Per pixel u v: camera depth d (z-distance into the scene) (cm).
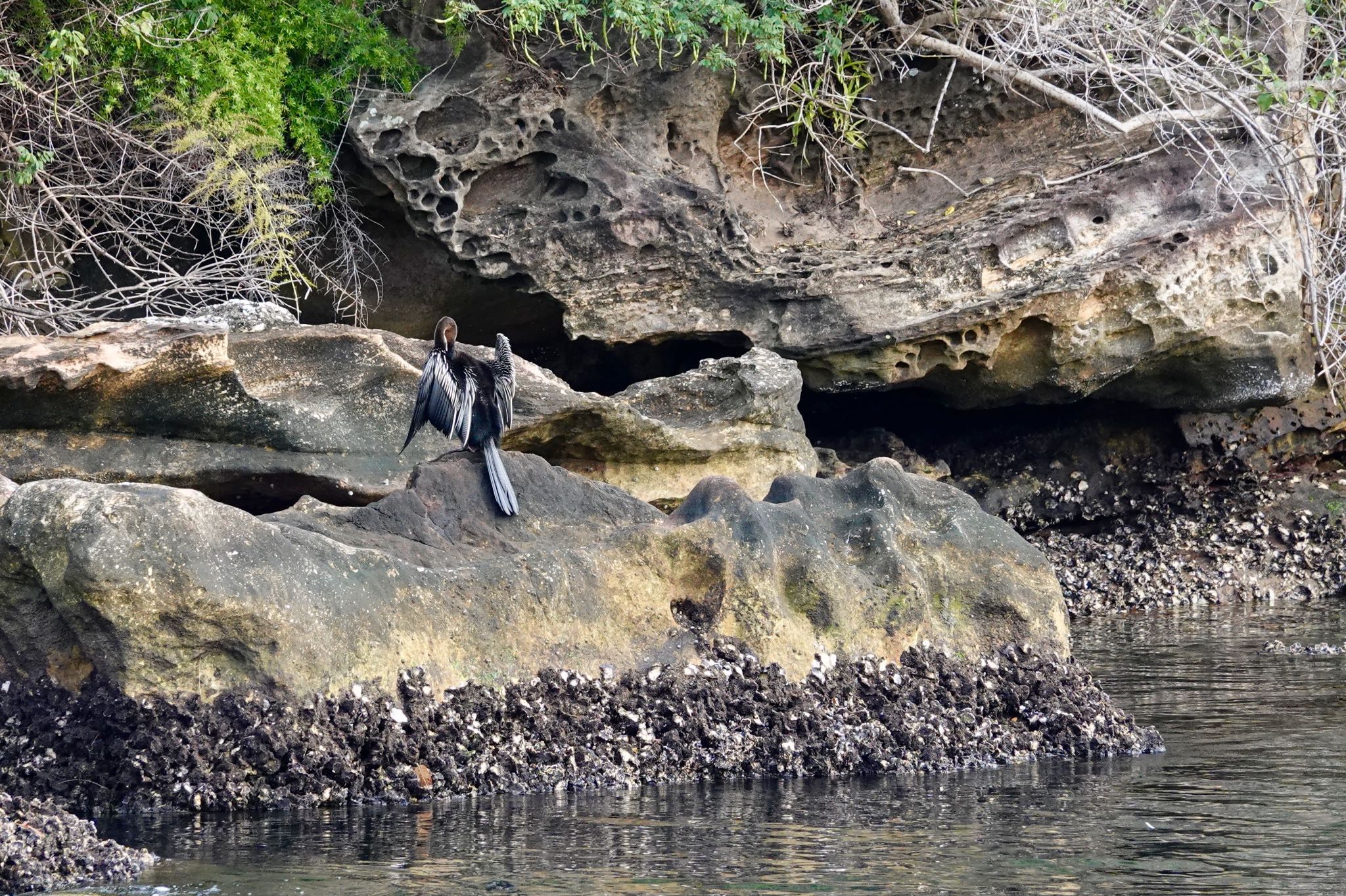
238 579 1304
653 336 2970
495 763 1397
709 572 1584
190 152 2609
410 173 2822
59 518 1281
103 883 1056
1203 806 1341
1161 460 3425
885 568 1678
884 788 1429
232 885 1050
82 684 1317
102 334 1998
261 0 2702
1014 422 3491
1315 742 1650
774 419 2619
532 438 2355
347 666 1355
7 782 1277
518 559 1498
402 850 1155
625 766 1441
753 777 1481
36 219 2502
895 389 3241
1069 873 1105
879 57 3130
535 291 2892
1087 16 3020
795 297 2945
